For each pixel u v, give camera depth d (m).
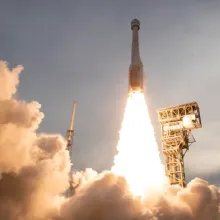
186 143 73.94
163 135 74.62
